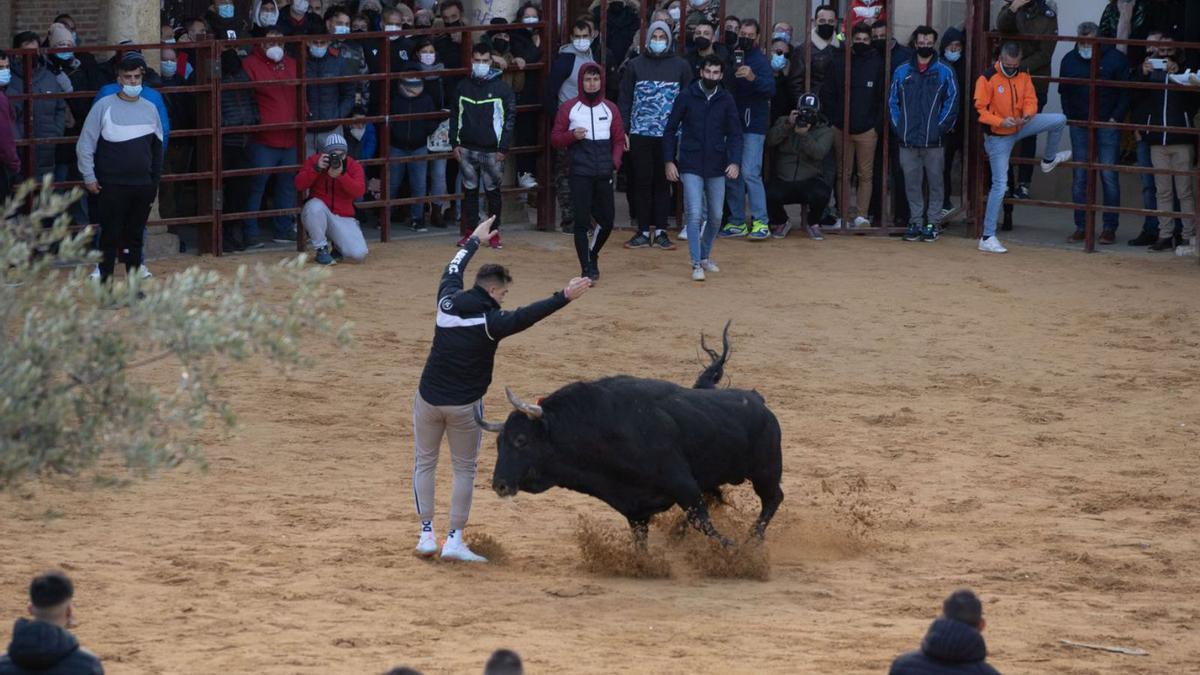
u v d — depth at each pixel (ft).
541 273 147.23
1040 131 161.79
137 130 127.54
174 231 161.79
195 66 146.92
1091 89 159.63
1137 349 128.26
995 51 167.22
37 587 42.65
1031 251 163.84
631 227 169.07
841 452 99.81
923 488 92.22
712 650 60.13
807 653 59.93
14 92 137.69
